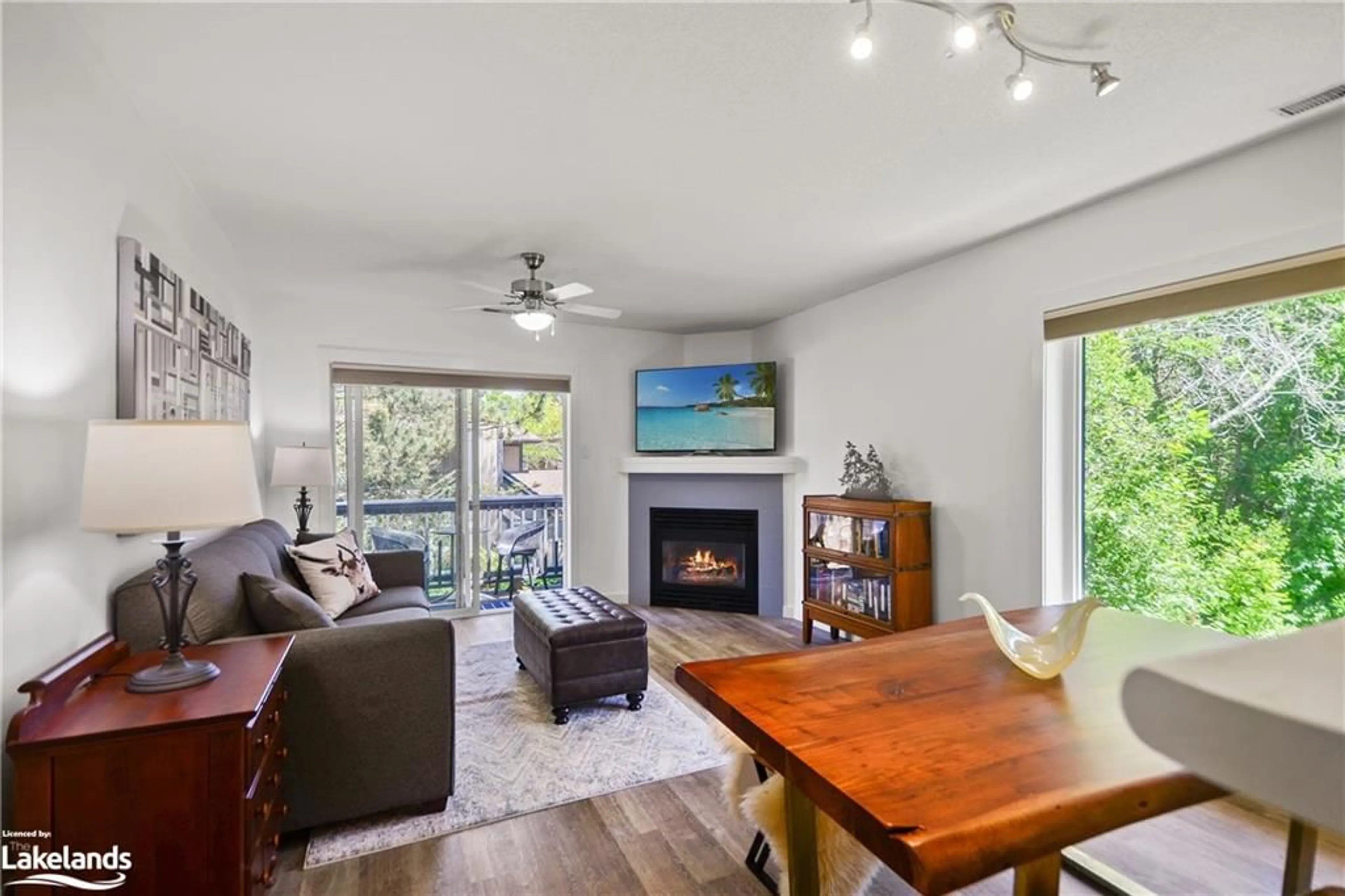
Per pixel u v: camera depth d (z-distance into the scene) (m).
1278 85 1.95
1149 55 1.80
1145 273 2.67
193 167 2.43
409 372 4.76
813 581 4.36
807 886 1.18
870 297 4.26
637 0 1.57
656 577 5.49
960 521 3.58
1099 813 0.89
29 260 1.46
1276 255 2.27
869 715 1.16
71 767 1.30
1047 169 2.52
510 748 2.73
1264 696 0.26
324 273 3.84
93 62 1.73
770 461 5.00
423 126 2.16
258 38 1.70
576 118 2.12
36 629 1.47
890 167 2.50
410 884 1.88
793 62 1.83
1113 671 1.40
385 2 1.57
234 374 3.25
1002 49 1.77
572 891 1.85
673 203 2.84
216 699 1.46
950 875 0.78
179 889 1.36
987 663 1.44
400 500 4.89
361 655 2.10
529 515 5.36
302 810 2.03
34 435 1.47
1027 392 3.19
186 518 1.44
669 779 2.49
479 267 3.74
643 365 5.71
